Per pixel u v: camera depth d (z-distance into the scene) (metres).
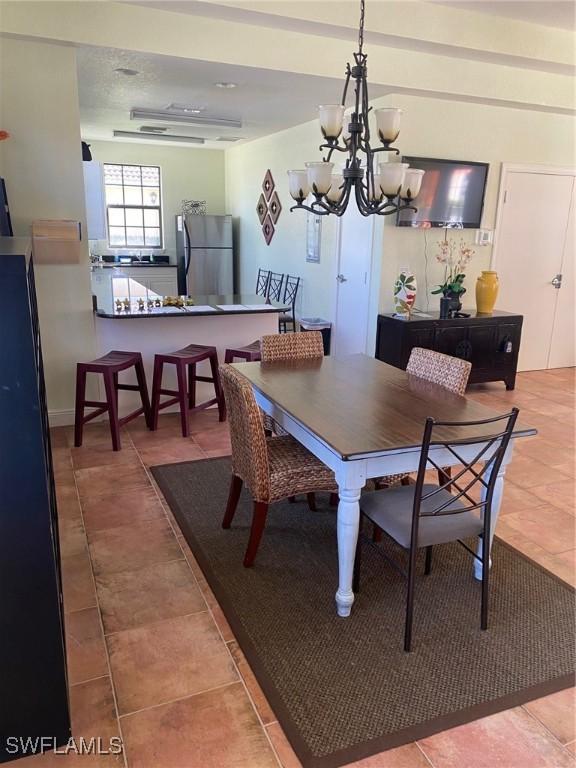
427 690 1.87
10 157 3.57
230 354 4.39
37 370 1.48
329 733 1.70
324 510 3.07
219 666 1.96
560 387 5.49
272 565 2.56
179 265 8.34
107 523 2.87
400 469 2.10
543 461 3.74
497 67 4.62
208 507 3.05
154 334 4.39
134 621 2.18
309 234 6.39
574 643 2.11
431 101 4.81
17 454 1.42
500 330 5.19
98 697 1.82
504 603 2.33
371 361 3.27
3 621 1.52
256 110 5.45
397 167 2.43
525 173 5.43
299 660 2.00
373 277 5.24
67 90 3.57
